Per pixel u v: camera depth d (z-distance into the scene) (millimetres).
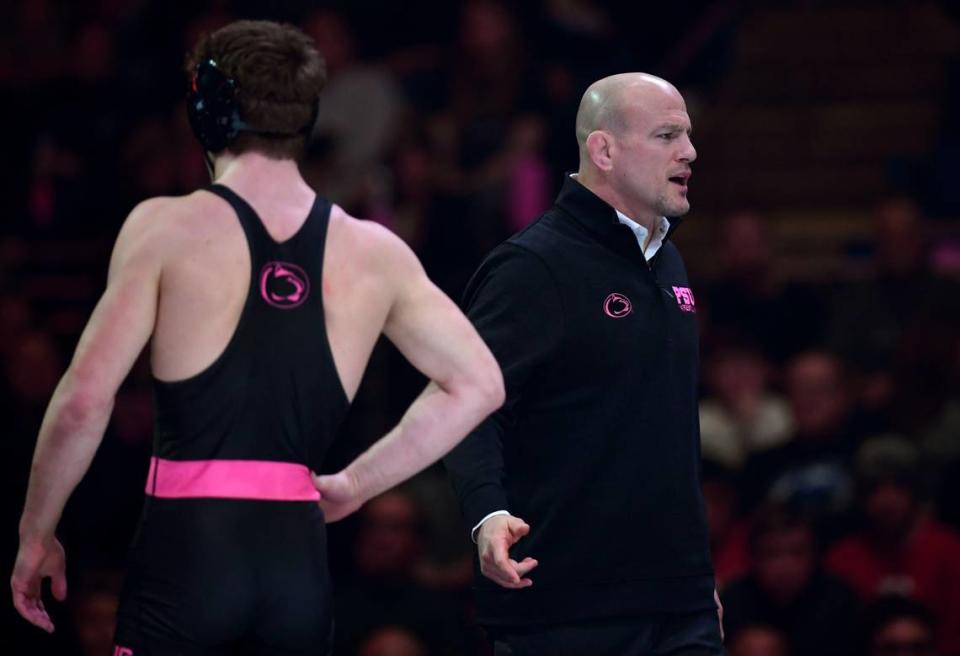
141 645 9703
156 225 9930
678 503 12023
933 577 21609
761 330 27750
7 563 21609
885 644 19688
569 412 12016
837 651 20094
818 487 23266
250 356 9820
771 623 20422
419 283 10391
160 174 31016
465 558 23250
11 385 25234
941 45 37781
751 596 20500
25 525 9828
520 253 12234
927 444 24188
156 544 9742
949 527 22547
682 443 12133
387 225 29297
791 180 36281
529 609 11969
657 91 12367
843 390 24266
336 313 10062
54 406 9562
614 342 12031
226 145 10203
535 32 33812
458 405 10305
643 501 11945
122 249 9891
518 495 12117
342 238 10227
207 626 9633
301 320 9930
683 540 12023
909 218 27344
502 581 11172
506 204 28281
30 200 32312
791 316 27844
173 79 33688
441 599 21250
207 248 9875
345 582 21750
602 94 12469
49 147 32688
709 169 36906
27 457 22922
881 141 36531
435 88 33250
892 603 19891
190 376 9742
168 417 9828
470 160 29562
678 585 11945
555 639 11922
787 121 37000
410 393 25500
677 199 12273
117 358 9625
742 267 28219
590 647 11875
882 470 21688
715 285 28344
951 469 22750
